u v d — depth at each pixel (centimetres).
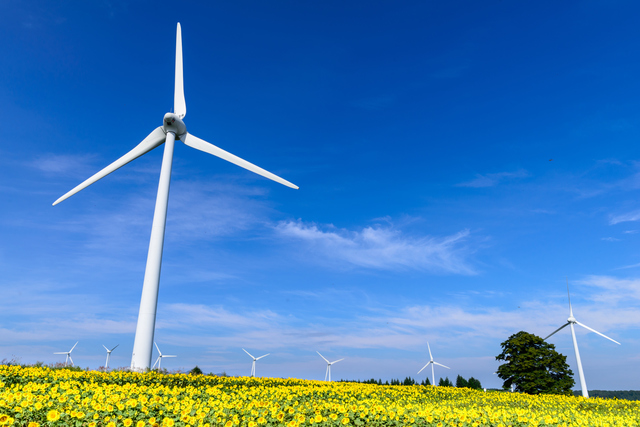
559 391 4216
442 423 1148
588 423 1466
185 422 980
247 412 1139
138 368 2180
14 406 952
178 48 3453
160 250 2547
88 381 1725
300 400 1762
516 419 1262
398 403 2070
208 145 3156
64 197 2978
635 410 2425
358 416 1174
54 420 853
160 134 3108
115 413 992
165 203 2695
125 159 3064
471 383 6253
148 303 2392
